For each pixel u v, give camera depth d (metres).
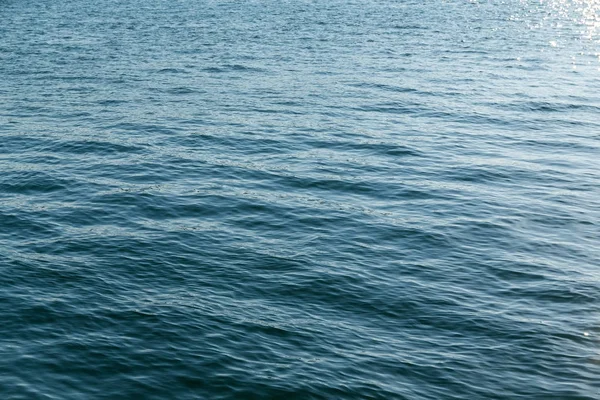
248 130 40.22
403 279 22.98
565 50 75.06
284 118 43.22
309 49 70.75
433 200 30.36
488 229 27.33
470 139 40.19
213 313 20.36
